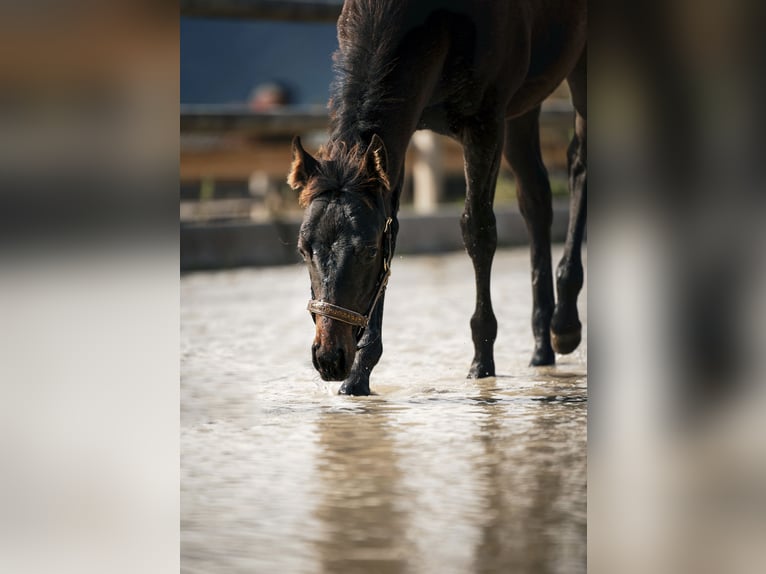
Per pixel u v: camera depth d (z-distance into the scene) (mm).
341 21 6359
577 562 3070
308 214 5098
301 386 6367
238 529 3443
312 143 19344
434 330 9000
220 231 14422
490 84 6484
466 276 13125
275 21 12766
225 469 4258
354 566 3066
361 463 4352
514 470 4191
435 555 3191
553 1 7125
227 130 14484
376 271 5211
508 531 3400
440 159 17469
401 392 6176
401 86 5840
